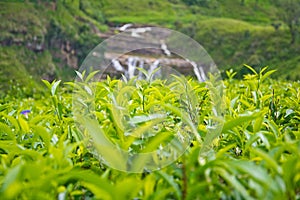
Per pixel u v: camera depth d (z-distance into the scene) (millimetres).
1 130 2414
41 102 6535
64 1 65750
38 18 56938
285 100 3648
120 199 1274
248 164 1408
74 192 1556
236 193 1424
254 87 3684
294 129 2984
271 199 1325
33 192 1352
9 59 45656
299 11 67375
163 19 66500
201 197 1460
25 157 1916
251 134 2248
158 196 1386
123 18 68562
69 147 1677
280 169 1358
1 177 1665
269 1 74125
